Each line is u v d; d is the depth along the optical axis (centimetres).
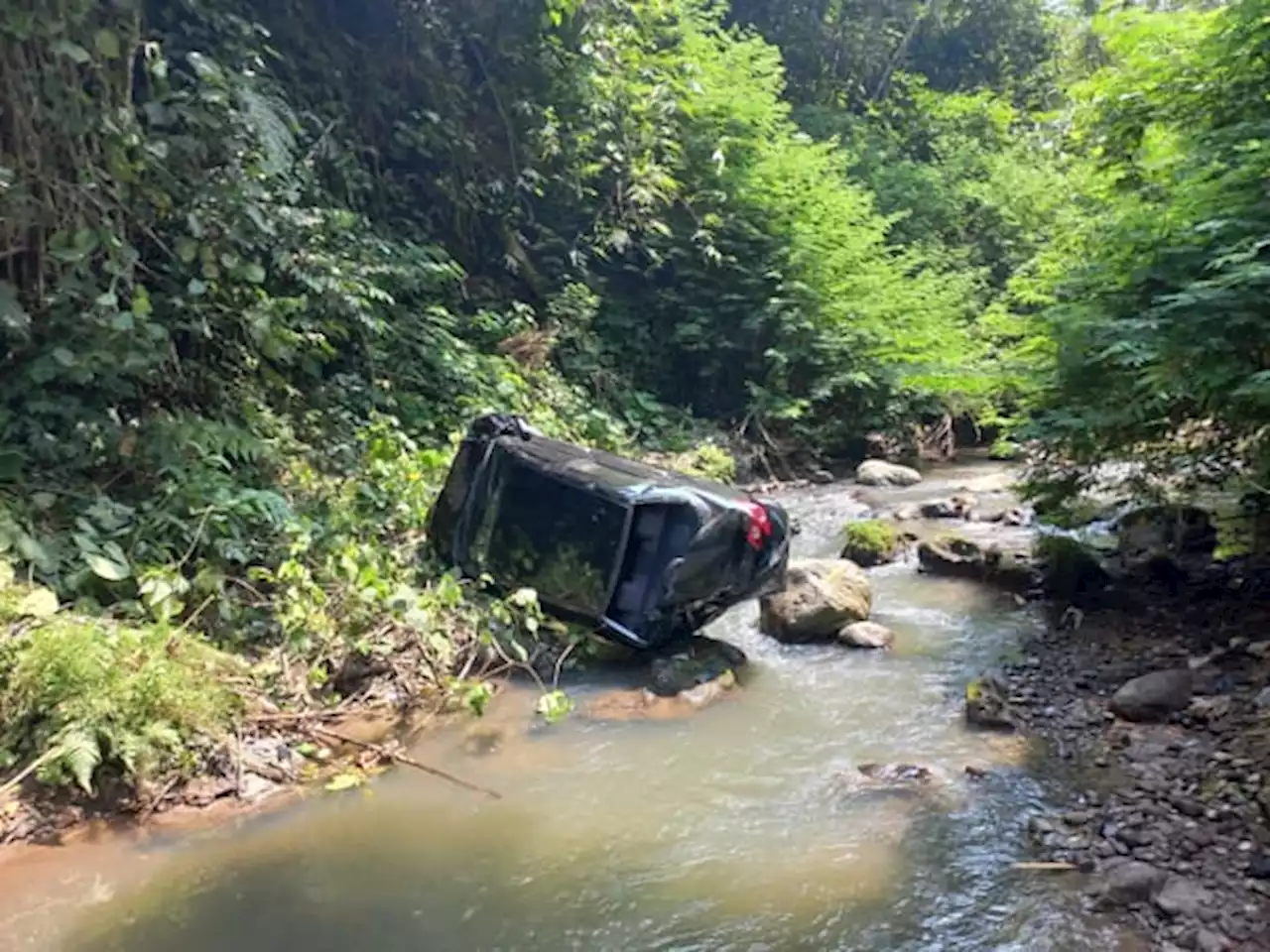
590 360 1264
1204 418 670
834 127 2125
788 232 1483
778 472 1351
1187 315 545
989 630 675
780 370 1437
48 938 340
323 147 991
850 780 459
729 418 1430
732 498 623
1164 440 709
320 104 1045
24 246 626
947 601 745
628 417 1248
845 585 688
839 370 1483
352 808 437
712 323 1470
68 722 421
